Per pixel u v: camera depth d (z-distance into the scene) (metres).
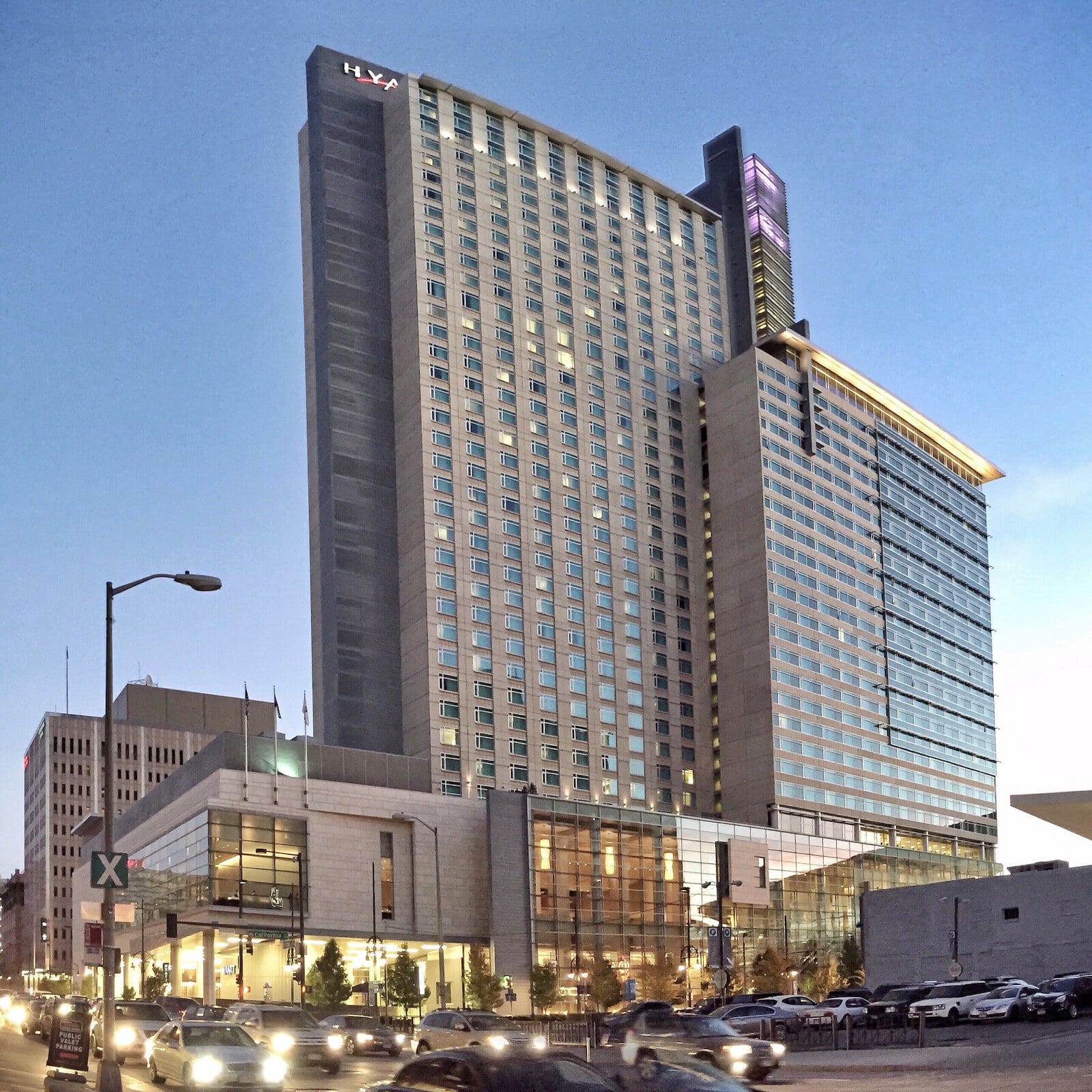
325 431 159.38
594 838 137.62
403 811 129.62
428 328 161.75
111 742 33.09
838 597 190.88
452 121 173.62
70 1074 33.72
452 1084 18.14
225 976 120.44
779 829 166.00
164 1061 33.59
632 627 171.25
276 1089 31.20
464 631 153.62
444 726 148.62
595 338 179.38
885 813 190.25
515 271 173.00
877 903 99.00
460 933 130.38
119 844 151.12
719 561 182.38
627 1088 19.94
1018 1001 63.31
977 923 93.06
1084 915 88.44
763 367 186.38
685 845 146.38
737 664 177.12
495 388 165.75
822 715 181.75
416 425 158.12
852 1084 35.69
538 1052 18.72
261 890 119.25
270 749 124.25
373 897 117.94
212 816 118.31
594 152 187.75
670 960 129.62
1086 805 49.50
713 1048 38.88
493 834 130.88
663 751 170.12
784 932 153.50
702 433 188.88
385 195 170.88
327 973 107.50
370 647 152.12
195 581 34.66
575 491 170.12
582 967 131.75
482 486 160.62
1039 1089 30.33
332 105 170.38
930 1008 64.25
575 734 160.50
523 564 161.62
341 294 163.50
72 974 196.50
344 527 154.75
